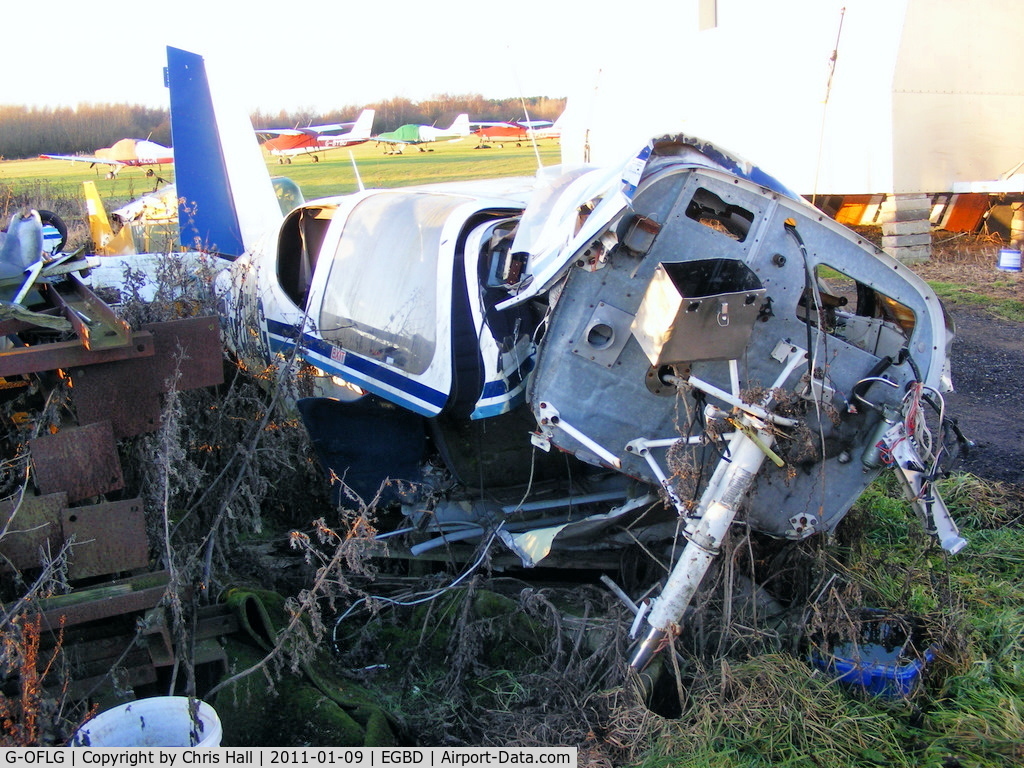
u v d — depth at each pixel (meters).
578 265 3.25
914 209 11.45
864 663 3.23
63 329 2.97
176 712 2.61
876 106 11.09
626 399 3.43
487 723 3.11
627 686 3.07
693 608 3.42
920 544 3.84
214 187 8.02
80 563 2.82
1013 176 11.22
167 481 2.94
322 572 3.19
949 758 2.82
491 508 4.13
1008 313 9.27
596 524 3.66
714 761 2.79
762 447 3.07
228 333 5.78
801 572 3.67
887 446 3.31
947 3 10.88
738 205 3.29
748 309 2.82
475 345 3.89
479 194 4.67
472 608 3.61
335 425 4.10
